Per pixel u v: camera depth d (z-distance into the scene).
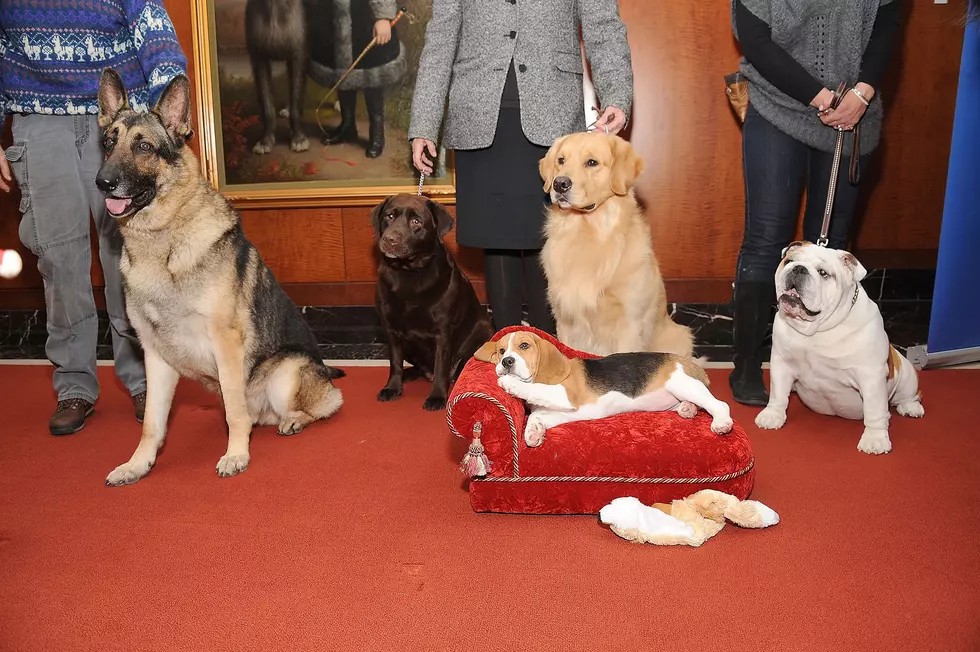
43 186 3.04
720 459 2.20
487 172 3.16
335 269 5.62
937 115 5.16
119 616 1.80
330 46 5.36
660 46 5.14
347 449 2.96
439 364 3.61
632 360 2.40
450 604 1.82
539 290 3.52
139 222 2.63
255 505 2.43
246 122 5.49
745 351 3.46
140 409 3.38
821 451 2.81
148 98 3.10
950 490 2.43
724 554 2.04
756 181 3.30
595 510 2.28
